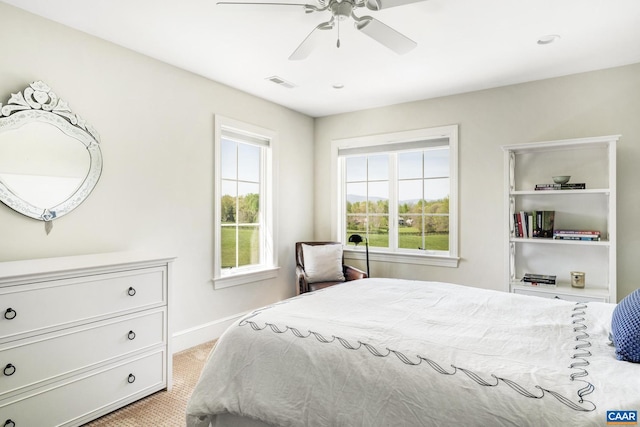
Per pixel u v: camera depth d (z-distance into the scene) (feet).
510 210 10.23
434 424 3.64
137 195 8.88
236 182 12.04
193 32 7.86
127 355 6.93
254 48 8.65
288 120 13.70
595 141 8.98
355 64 9.57
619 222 9.42
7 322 5.42
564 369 3.88
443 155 12.41
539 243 10.51
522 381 3.65
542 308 6.23
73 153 7.63
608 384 3.54
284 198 13.56
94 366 6.43
